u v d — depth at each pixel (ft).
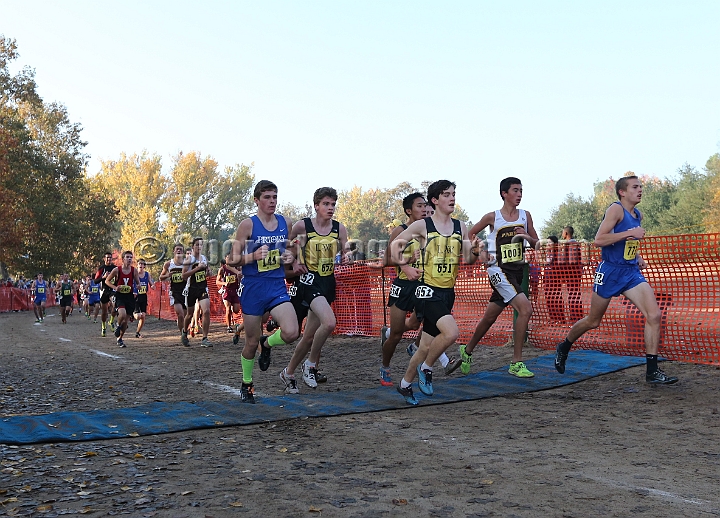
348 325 48.21
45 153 192.34
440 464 15.11
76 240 181.57
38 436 18.07
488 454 15.97
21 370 34.19
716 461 15.17
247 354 23.44
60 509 12.17
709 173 234.99
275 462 15.49
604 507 12.01
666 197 255.70
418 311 22.31
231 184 336.08
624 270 24.62
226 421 20.11
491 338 36.81
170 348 46.88
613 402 22.35
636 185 24.16
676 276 30.01
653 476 13.98
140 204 313.94
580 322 26.18
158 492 13.14
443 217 22.16
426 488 13.25
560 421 19.72
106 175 323.98
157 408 22.24
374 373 30.50
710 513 11.65
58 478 14.25
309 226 25.11
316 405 22.58
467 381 26.66
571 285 33.94
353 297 47.47
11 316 119.65
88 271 205.05
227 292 58.03
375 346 40.57
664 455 15.72
